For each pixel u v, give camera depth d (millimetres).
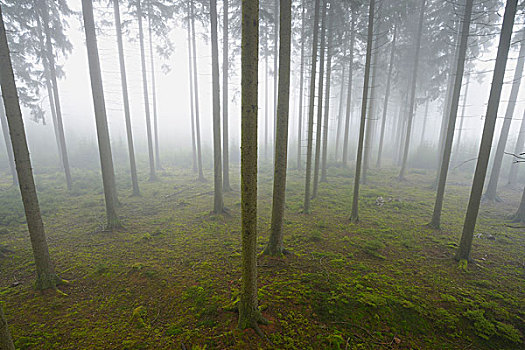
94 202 11273
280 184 6105
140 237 7965
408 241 7414
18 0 11344
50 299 4910
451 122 7891
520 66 11336
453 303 4691
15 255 6738
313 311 4379
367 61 7887
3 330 2566
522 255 6781
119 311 4555
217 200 9953
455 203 11539
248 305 3916
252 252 3691
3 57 4297
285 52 5637
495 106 5523
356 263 6137
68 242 7613
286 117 5844
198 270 5852
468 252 6266
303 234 7938
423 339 3969
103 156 8195
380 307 4453
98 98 7918
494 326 4145
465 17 7980
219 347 3619
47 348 3730
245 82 3080
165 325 4156
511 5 5238
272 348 3600
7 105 4512
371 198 12000
